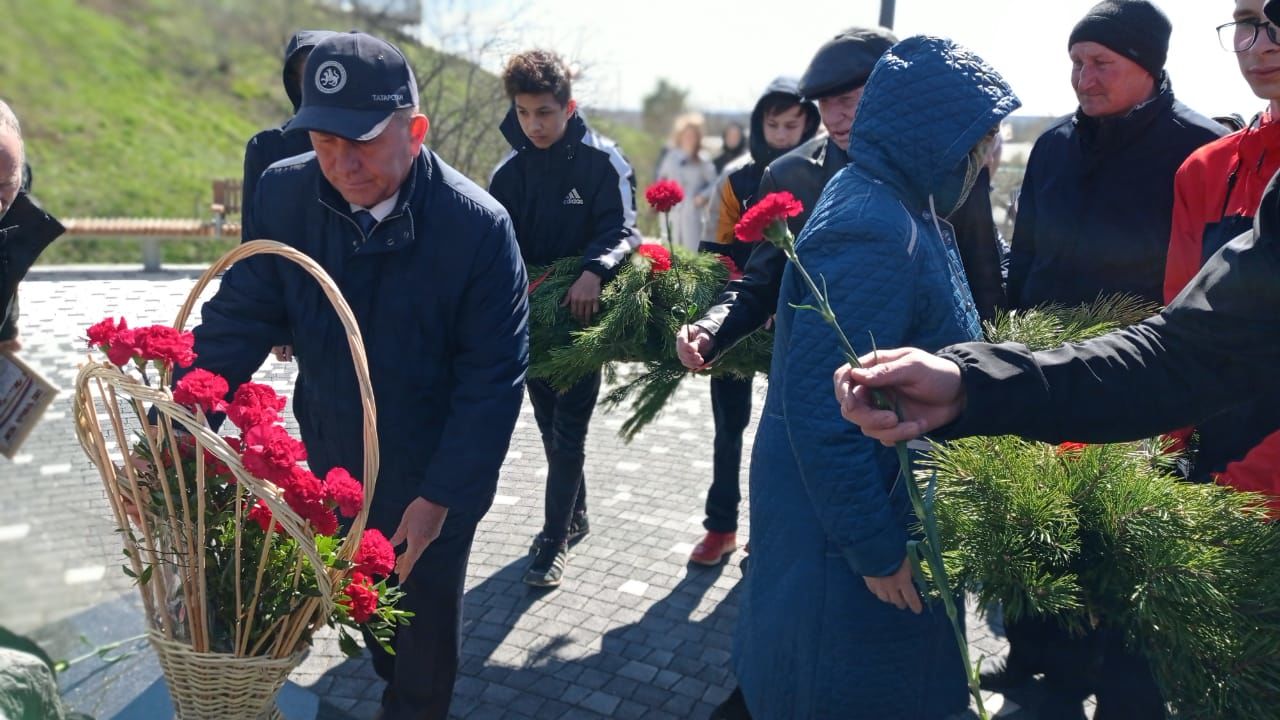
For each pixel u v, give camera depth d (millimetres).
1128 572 1535
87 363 1465
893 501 1824
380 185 2031
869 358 1317
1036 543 1554
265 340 2240
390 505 2262
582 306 3174
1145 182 2746
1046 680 2521
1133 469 1649
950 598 1388
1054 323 2068
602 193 3414
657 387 3047
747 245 3578
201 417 1516
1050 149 2951
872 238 1732
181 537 1541
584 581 3602
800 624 1905
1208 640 1434
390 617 1681
